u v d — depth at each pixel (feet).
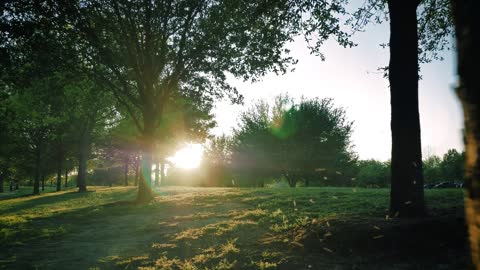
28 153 152.46
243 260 24.77
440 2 46.75
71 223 48.11
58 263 27.58
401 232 24.32
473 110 5.09
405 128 28.14
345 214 34.45
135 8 61.31
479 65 5.04
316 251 25.02
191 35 64.95
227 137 181.78
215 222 41.11
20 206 83.05
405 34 28.63
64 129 132.57
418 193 27.71
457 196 44.75
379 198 49.37
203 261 25.41
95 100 80.38
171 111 116.57
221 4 61.16
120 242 34.17
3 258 29.66
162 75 76.43
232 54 64.34
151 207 57.82
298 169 150.61
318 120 147.95
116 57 62.54
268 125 158.30
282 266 22.94
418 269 20.27
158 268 24.68
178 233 36.09
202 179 196.03
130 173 274.98
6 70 60.18
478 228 5.01
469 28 5.20
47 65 58.85
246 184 187.11
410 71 28.45
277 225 34.22
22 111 89.86
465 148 5.34
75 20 58.59
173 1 61.98
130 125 127.24
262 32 59.16
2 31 54.19
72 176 380.78
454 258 20.65
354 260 22.72
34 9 56.03
